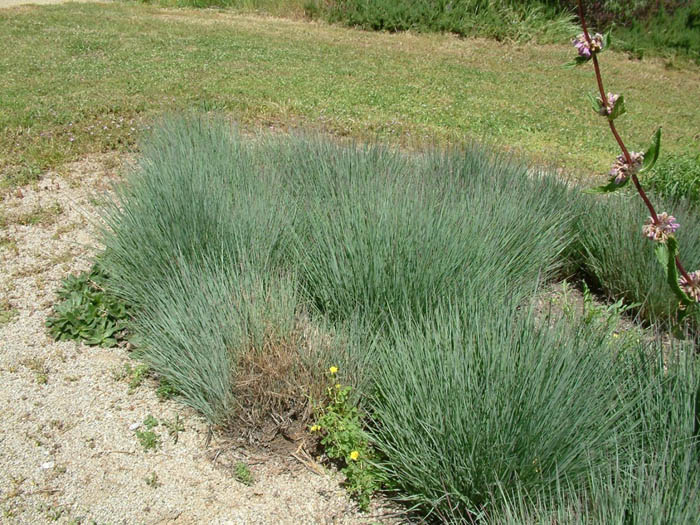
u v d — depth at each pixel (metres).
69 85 9.98
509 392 2.72
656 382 2.86
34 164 6.57
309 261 4.05
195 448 3.22
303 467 3.13
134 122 8.03
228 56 13.28
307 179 5.14
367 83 11.80
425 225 3.97
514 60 15.45
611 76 14.80
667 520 2.18
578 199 5.36
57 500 2.89
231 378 3.31
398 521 2.85
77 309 4.03
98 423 3.34
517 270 4.53
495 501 2.64
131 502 2.89
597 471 2.61
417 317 3.60
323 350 3.44
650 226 2.10
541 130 9.70
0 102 8.66
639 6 17.50
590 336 3.17
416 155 6.14
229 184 4.76
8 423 3.30
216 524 2.81
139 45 13.92
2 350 3.86
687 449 2.45
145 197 4.49
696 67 16.34
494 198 4.77
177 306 3.64
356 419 3.09
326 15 18.05
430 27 17.41
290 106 9.38
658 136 2.00
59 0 19.61
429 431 2.77
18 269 4.75
